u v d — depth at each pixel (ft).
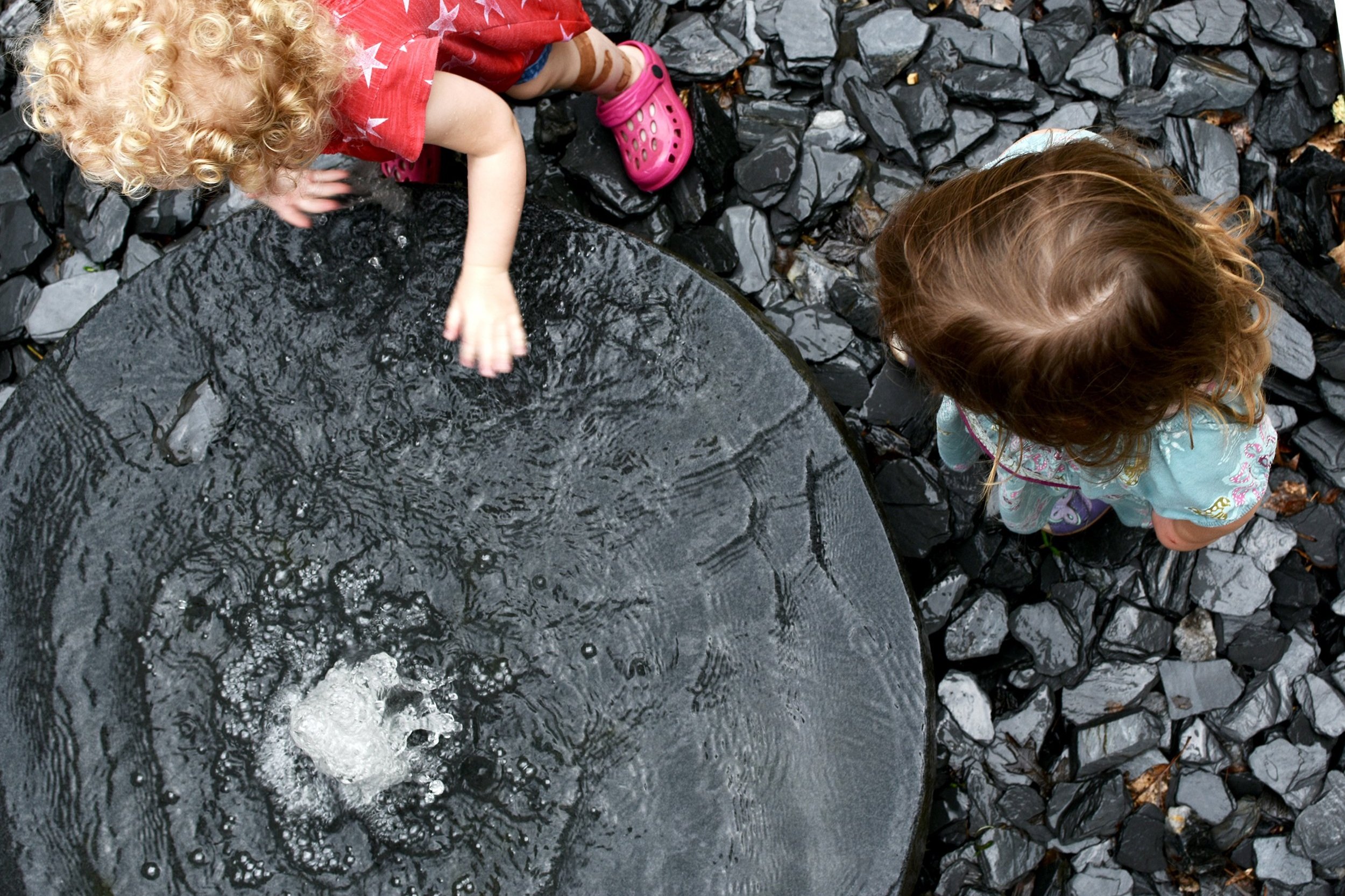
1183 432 3.90
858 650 4.13
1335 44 6.03
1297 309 5.70
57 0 3.69
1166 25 6.11
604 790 4.13
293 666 4.30
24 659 4.17
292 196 4.55
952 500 5.65
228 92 3.59
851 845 3.92
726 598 4.26
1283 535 5.56
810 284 6.11
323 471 4.48
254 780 4.16
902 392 5.77
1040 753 5.47
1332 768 5.28
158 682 4.22
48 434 4.41
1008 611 5.60
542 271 4.61
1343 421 5.63
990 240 3.48
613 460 4.46
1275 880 5.22
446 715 4.27
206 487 4.42
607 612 4.31
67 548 4.30
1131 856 5.30
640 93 5.75
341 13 4.09
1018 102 6.05
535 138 6.16
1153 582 5.56
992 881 5.23
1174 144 6.03
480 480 4.49
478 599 4.38
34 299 6.22
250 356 4.53
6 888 3.94
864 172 6.23
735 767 4.07
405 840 4.14
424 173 5.74
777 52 6.28
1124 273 3.27
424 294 4.58
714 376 4.49
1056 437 3.67
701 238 6.07
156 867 4.03
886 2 6.36
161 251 6.29
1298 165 5.95
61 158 6.26
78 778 4.07
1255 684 5.44
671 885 3.98
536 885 4.06
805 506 4.31
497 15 4.55
